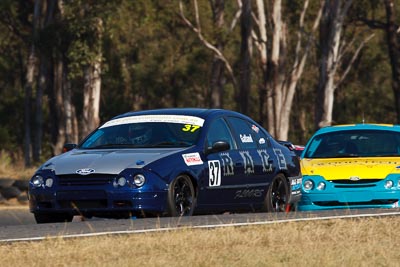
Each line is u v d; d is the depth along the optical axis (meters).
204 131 46.88
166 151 44.97
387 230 36.94
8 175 94.56
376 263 30.11
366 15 173.00
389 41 156.62
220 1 167.88
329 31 147.25
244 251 31.64
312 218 40.56
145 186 42.84
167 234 35.09
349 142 56.28
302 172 53.28
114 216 44.31
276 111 139.50
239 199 47.97
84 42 143.62
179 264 29.50
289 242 34.22
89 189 43.31
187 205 44.66
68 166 44.31
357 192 51.72
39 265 29.80
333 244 33.72
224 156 47.09
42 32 149.25
